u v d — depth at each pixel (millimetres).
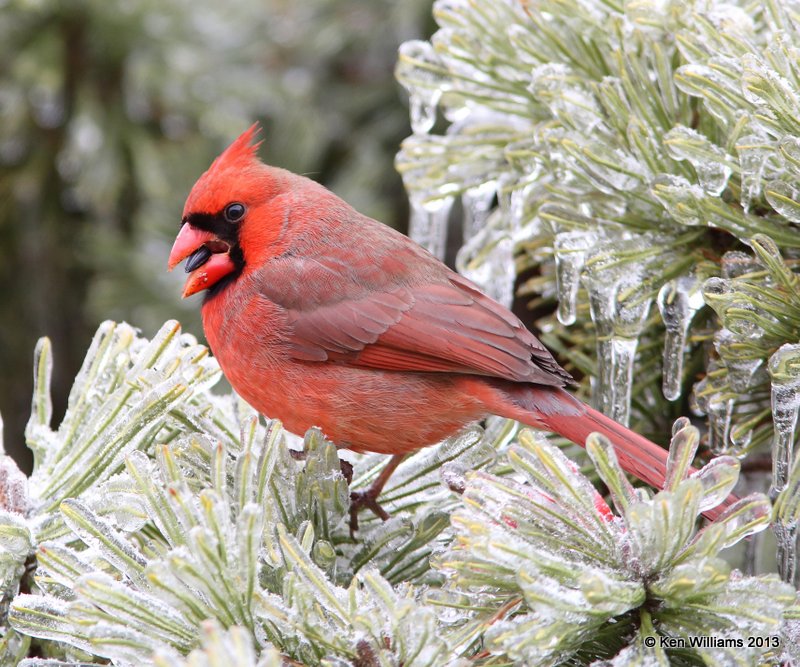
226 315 6070
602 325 5051
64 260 9383
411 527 4629
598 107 5273
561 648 3570
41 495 4562
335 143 9922
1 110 8852
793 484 4254
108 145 9023
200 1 9492
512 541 3441
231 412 5375
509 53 5730
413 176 6086
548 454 3666
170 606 3668
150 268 9188
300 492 4570
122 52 9188
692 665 3744
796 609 3484
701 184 4688
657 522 3473
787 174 4445
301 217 6176
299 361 5895
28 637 4398
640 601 3562
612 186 5109
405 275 5949
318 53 9906
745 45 4715
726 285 4621
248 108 9562
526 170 5633
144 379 4656
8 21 8992
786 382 4301
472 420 5781
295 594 3592
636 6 5090
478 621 3814
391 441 5895
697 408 4988
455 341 5656
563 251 5074
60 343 9508
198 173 9242
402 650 3510
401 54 5945
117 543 3896
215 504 3545
